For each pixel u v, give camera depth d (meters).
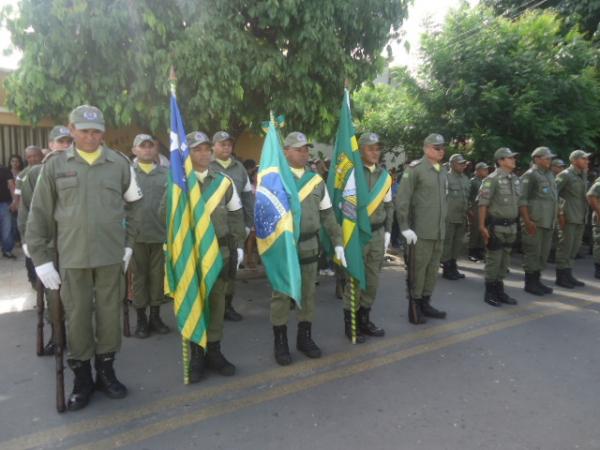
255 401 3.56
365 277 4.79
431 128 9.77
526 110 8.80
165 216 4.15
